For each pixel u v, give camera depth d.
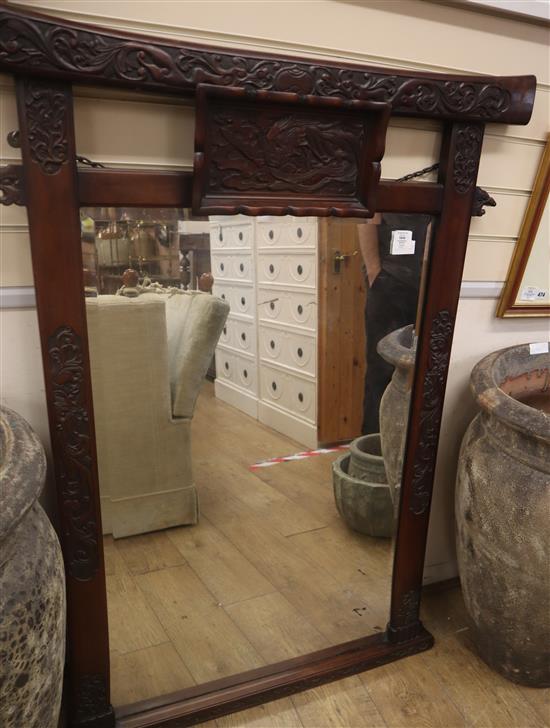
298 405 1.33
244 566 1.36
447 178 1.12
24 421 0.92
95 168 0.92
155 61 0.86
